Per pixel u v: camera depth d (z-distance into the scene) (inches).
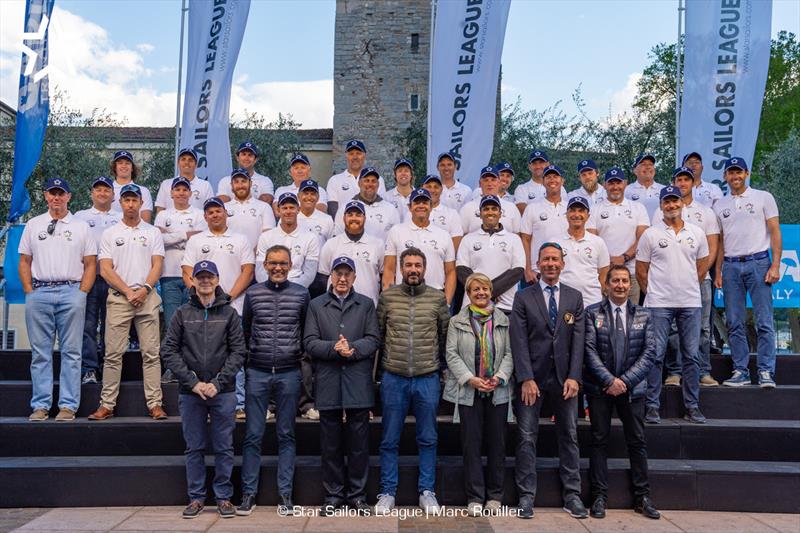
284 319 209.6
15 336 796.6
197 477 204.1
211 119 355.9
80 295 245.3
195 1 366.3
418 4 1189.1
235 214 282.4
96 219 275.6
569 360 208.4
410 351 207.8
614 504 212.2
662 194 250.1
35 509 208.8
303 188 277.3
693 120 336.2
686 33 339.3
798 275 313.6
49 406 242.4
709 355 270.1
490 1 355.3
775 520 199.9
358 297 213.2
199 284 203.9
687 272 243.8
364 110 1190.3
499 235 248.8
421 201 250.1
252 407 207.0
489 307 215.2
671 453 231.9
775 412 250.5
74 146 791.7
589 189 305.1
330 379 205.5
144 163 919.7
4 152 753.0
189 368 203.2
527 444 207.2
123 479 212.7
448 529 189.6
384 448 209.0
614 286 210.5
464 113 355.3
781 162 737.6
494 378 205.3
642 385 206.4
